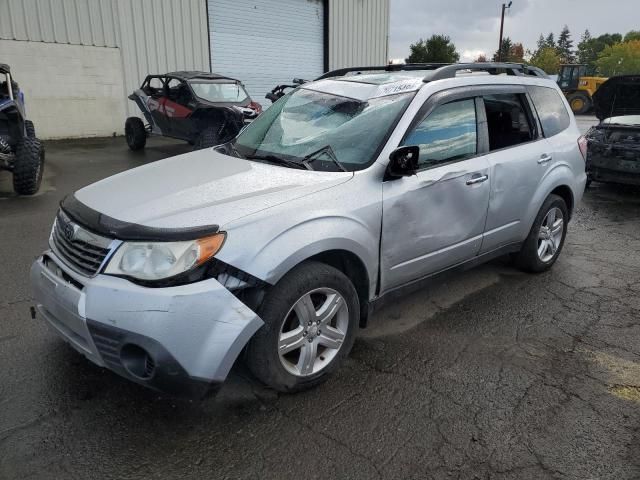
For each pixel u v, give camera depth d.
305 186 3.03
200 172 3.33
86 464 2.46
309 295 2.92
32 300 4.09
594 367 3.42
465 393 3.10
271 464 2.50
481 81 4.11
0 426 2.68
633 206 7.98
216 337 2.52
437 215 3.61
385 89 3.76
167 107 11.56
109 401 2.90
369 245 3.16
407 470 2.49
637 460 2.59
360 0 19.64
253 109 11.21
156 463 2.48
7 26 12.51
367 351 3.54
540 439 2.72
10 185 8.34
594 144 8.43
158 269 2.47
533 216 4.60
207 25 15.66
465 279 4.85
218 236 2.55
